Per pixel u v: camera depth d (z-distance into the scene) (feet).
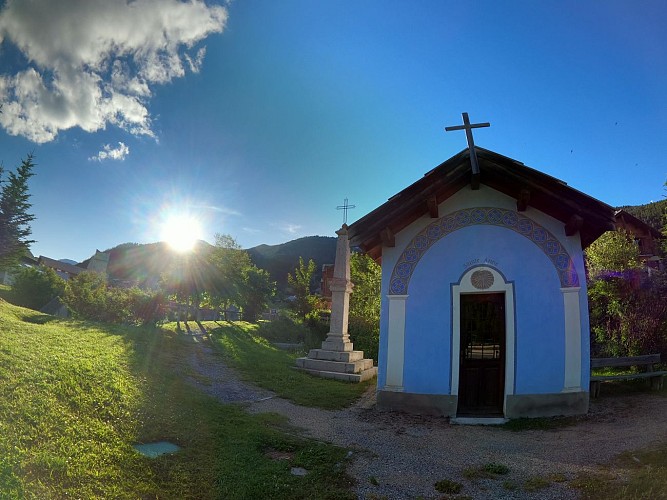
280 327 81.46
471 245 33.17
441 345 32.37
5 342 28.50
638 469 18.93
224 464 19.34
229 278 101.35
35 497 13.98
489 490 18.16
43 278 82.74
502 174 31.17
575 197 29.84
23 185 107.04
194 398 28.96
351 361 51.90
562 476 19.10
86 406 21.76
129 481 16.43
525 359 31.12
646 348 41.14
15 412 18.89
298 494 17.46
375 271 82.48
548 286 31.65
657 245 61.26
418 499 17.44
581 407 30.19
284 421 28.73
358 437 26.17
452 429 28.19
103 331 44.88
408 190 31.86
